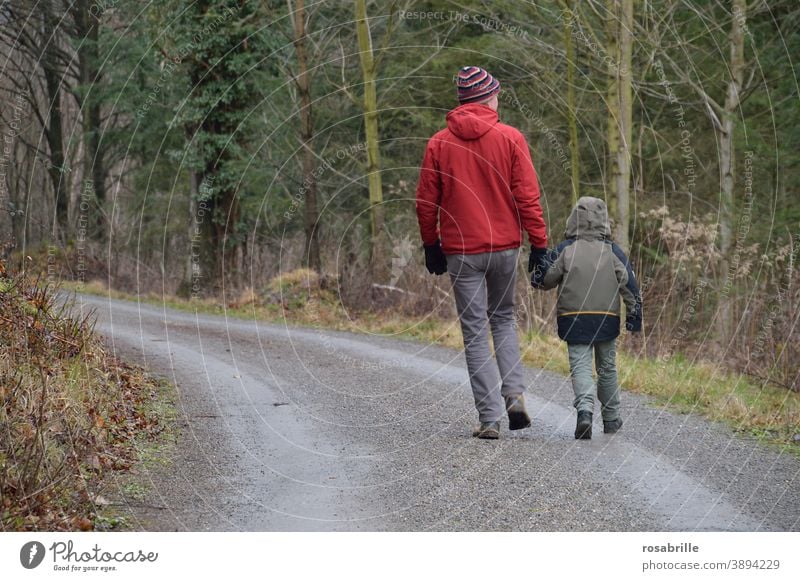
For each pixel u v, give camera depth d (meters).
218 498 7.04
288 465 8.09
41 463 6.75
